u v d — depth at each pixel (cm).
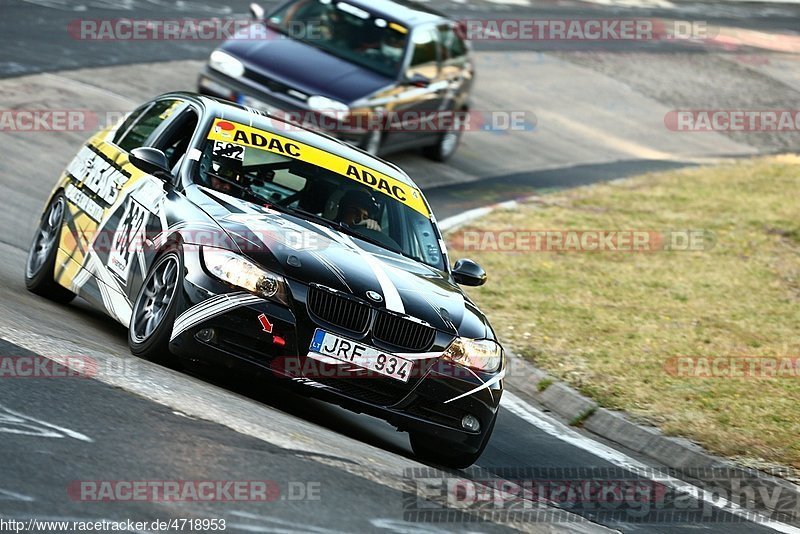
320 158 2856
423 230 2858
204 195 2562
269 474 1806
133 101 5825
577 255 5150
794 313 4544
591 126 8562
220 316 2280
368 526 1686
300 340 2295
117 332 2919
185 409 2052
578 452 2952
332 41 5650
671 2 15000
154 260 2484
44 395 1938
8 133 4984
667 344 3962
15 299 2788
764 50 12494
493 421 2509
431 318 2408
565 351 3744
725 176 7312
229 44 5397
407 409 2389
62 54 6334
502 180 6600
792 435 3183
